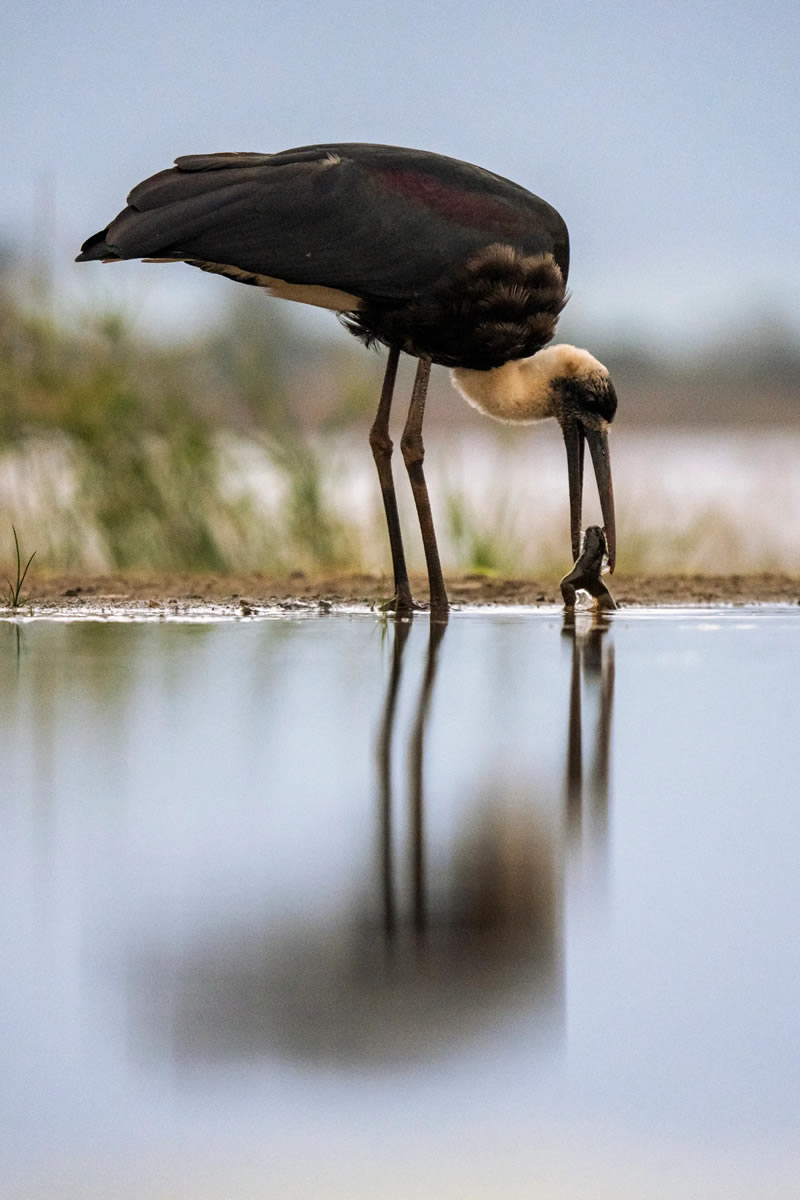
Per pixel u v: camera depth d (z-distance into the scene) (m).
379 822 7.70
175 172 17.89
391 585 21.77
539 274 18.78
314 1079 4.79
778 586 22.25
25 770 8.83
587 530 19.05
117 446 25.41
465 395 20.22
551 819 7.85
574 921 6.23
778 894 6.58
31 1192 4.16
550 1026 5.20
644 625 17.22
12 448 25.62
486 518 27.83
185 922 6.07
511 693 11.86
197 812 7.88
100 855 7.03
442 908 6.32
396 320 18.56
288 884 6.62
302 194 17.84
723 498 36.34
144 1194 4.13
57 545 25.14
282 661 13.70
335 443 26.42
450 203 18.42
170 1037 5.02
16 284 26.05
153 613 18.56
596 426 20.00
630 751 9.57
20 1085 4.75
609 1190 4.23
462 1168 4.33
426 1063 4.93
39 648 14.57
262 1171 4.30
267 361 26.39
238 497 26.22
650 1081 4.86
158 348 26.27
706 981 5.60
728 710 11.11
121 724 10.33
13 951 5.75
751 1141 4.50
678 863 7.05
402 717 10.77
